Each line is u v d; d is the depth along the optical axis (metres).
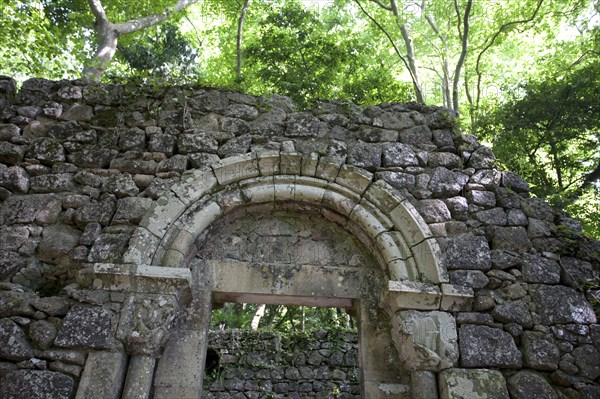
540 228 4.67
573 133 10.24
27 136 4.80
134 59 12.22
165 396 3.91
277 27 10.88
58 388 3.55
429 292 4.16
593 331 4.18
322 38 10.70
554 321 4.19
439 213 4.64
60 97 5.03
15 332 3.73
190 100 5.05
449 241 4.50
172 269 4.04
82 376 3.62
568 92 10.12
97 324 3.80
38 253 4.21
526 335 4.10
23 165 4.61
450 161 4.97
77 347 3.71
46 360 3.67
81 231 4.35
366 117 5.19
